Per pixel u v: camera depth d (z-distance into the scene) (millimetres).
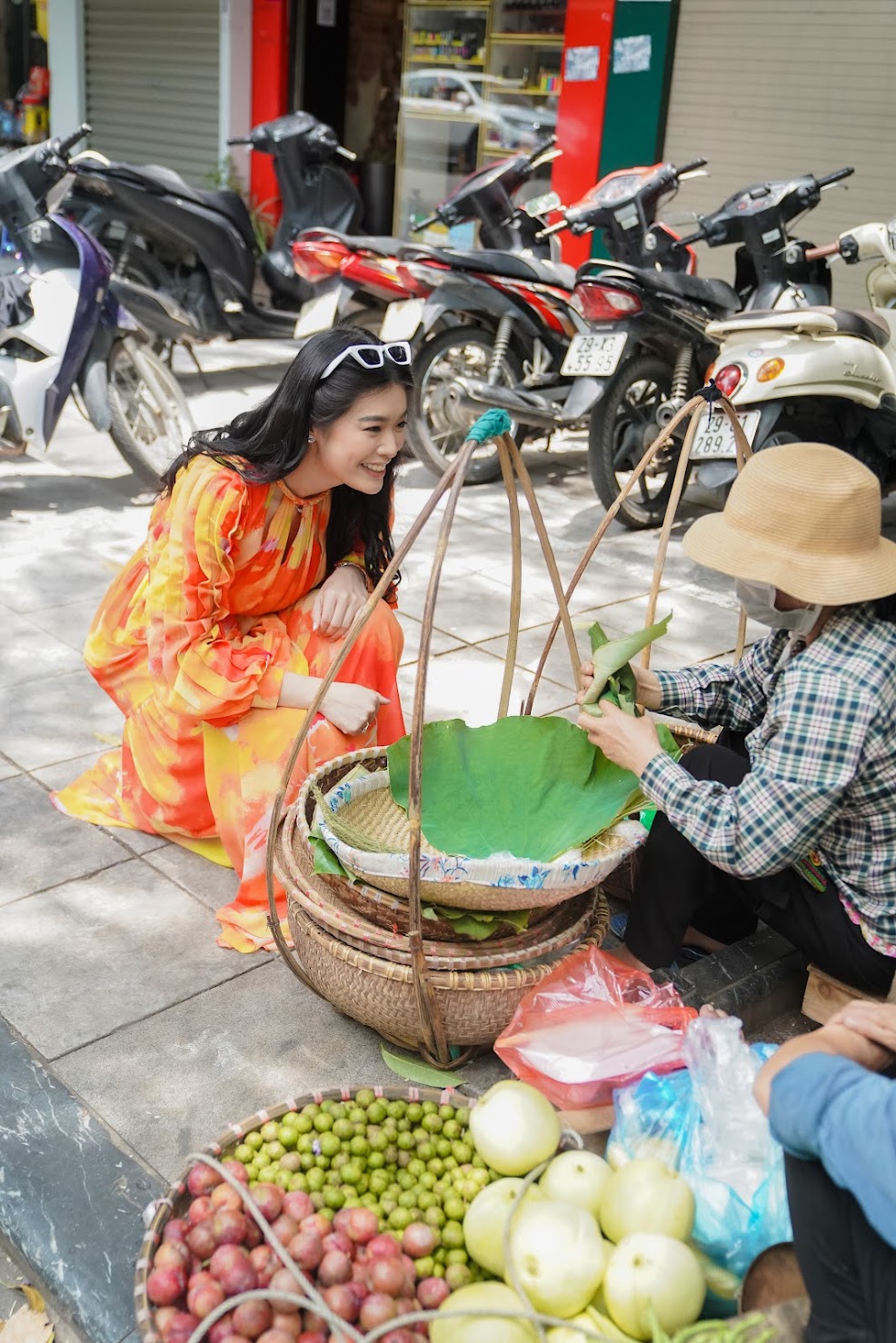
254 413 2502
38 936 2582
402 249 5254
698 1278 1608
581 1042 2004
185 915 2688
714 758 2367
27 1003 2387
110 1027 2340
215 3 9078
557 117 8039
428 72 8844
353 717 2533
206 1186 1775
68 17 10250
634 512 5328
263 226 8992
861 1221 1434
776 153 7047
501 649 4070
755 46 6941
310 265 5531
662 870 2311
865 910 2074
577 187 7793
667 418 5062
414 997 2086
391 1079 2250
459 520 5352
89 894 2732
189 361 7770
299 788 2580
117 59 10094
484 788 2367
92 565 4547
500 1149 1806
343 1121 1895
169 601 2502
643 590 4707
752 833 1929
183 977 2490
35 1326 1848
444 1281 1698
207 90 9414
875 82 6578
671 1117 1846
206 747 2623
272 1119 1916
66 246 4793
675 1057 1971
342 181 6918
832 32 6648
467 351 5863
